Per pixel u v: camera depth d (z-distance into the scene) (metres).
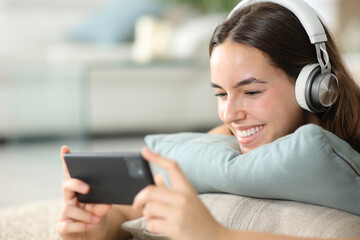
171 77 4.98
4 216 1.72
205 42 4.87
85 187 1.01
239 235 0.85
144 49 4.66
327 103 1.14
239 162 1.15
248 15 1.16
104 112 4.86
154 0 5.99
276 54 1.11
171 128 5.14
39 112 4.19
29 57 4.98
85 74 3.81
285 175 1.06
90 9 6.42
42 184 3.30
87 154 0.99
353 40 5.20
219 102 1.21
